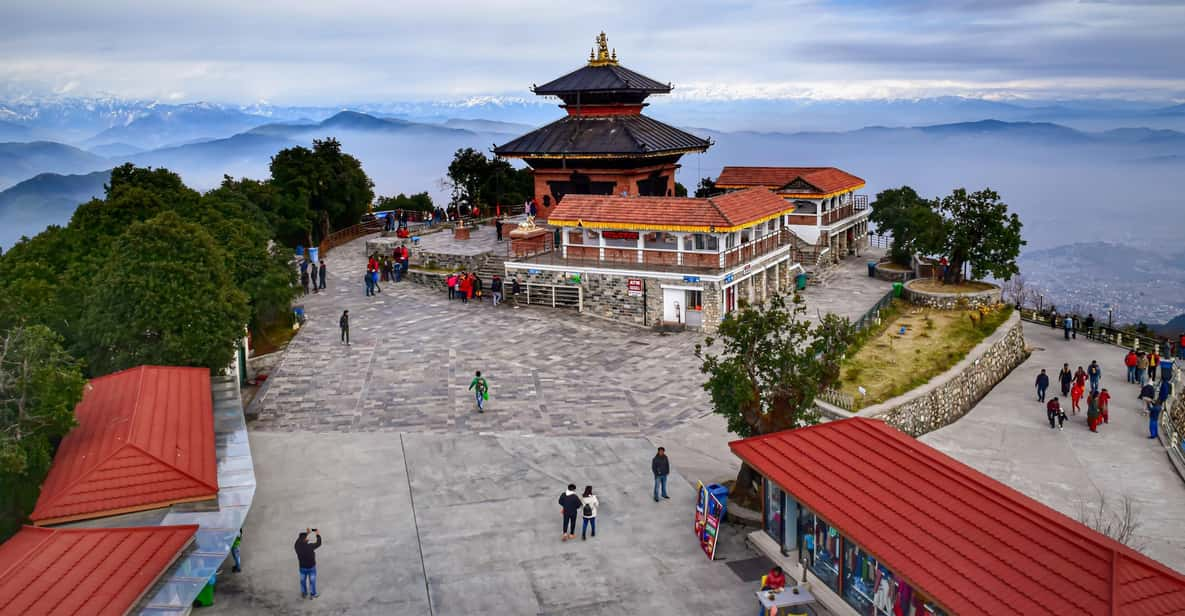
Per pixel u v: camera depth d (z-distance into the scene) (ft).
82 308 126.41
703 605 80.07
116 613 62.69
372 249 251.19
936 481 75.92
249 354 159.33
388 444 119.85
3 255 148.46
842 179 265.34
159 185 198.90
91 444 88.28
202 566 73.00
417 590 82.28
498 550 90.38
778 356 105.40
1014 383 175.83
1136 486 125.80
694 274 175.42
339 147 303.07
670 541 92.63
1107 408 156.04
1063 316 224.12
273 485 106.11
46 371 85.81
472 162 346.74
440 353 163.32
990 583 61.93
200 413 101.19
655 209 185.98
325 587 82.53
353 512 98.84
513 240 200.85
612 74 249.34
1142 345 199.00
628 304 183.73
